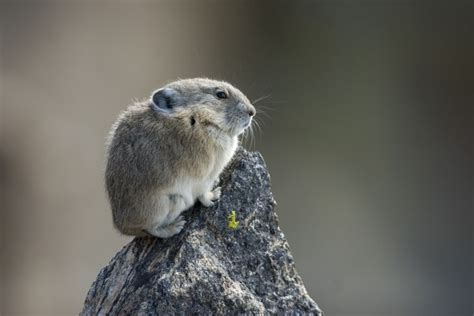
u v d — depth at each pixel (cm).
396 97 4869
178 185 1432
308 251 3919
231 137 1526
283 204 4262
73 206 3919
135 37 5103
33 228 3753
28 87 4378
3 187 3766
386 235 4072
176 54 5203
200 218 1406
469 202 4347
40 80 4475
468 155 4634
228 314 1288
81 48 4841
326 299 3531
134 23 5200
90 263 3719
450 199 4347
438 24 4947
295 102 4962
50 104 4344
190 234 1373
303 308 1352
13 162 3853
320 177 4447
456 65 4856
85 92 4562
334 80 5006
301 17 5244
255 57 5291
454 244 4047
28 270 3644
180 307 1273
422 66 4903
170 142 1445
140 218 1421
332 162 4559
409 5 5022
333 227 4088
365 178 4450
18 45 4656
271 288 1355
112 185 1463
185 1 5447
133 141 1450
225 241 1387
